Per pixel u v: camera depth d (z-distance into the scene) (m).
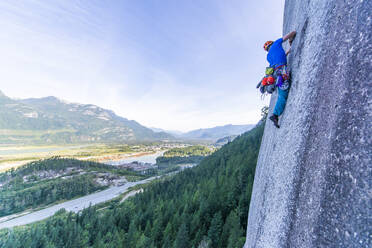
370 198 1.19
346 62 1.68
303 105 2.50
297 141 2.50
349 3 1.78
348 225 1.32
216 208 34.78
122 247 33.31
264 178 4.61
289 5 5.84
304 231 1.87
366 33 1.49
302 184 2.14
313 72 2.35
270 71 3.32
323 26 2.28
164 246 29.14
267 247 2.95
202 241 27.70
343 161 1.49
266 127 6.96
